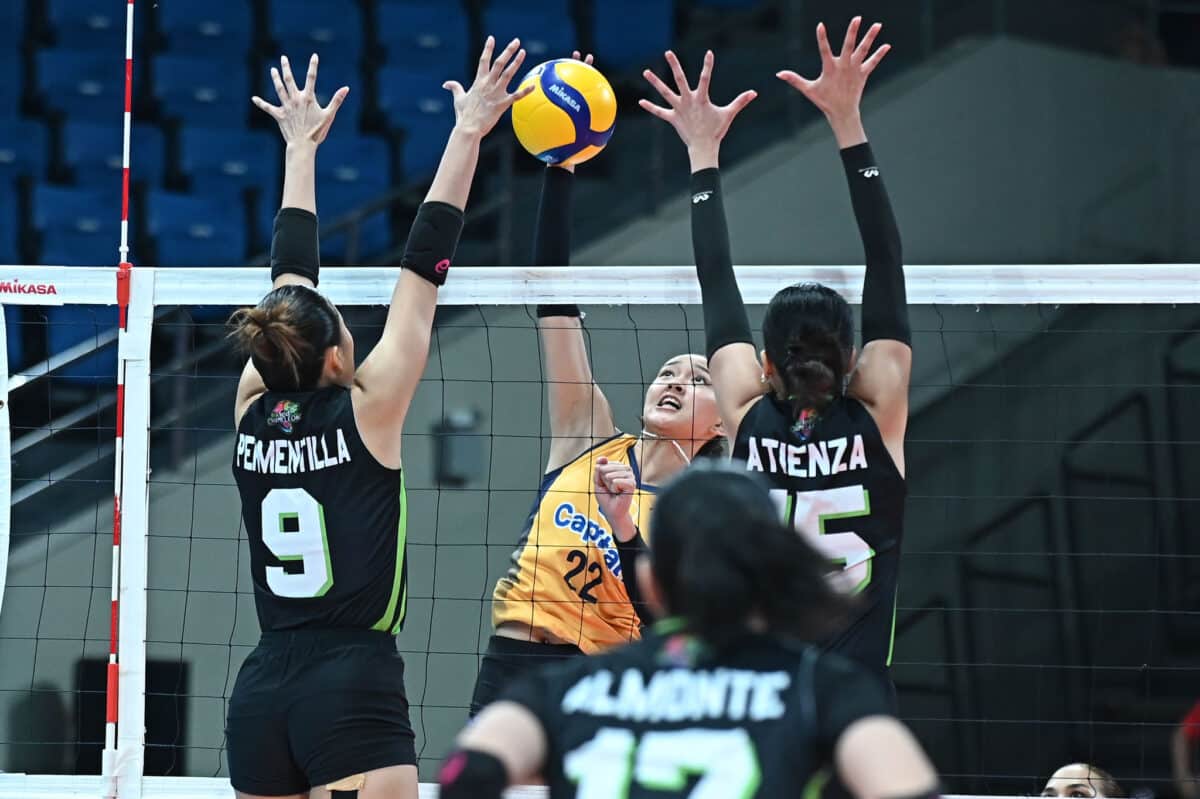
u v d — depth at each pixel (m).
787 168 33.12
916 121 34.00
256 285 14.65
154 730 27.72
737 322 11.88
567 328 15.29
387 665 11.80
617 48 41.19
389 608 11.88
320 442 11.78
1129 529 32.09
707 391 15.04
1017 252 34.06
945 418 31.61
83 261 36.09
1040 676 31.38
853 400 11.31
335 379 12.18
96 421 31.78
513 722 6.58
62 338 32.69
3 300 14.68
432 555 29.34
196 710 27.86
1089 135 34.56
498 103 12.92
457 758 6.40
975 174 34.09
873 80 36.09
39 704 28.42
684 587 6.74
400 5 41.19
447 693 28.69
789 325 11.15
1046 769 31.08
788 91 35.72
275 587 11.88
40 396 32.34
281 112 13.94
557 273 14.23
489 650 14.90
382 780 11.53
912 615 31.11
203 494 28.95
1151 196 34.69
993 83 34.50
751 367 11.70
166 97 39.09
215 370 31.38
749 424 11.43
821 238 32.81
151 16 40.44
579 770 6.48
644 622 13.41
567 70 14.19
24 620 28.97
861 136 12.07
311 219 13.41
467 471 29.70
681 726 6.52
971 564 31.38
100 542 29.39
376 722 11.59
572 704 6.69
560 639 14.50
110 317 32.66
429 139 38.97
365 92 39.59
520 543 15.26
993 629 31.38
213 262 36.41
